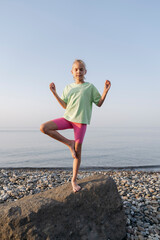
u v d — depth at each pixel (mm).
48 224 2889
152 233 3604
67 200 3176
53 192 3484
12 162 15688
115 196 3500
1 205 3297
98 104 3613
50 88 3646
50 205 3018
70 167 12945
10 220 2791
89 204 3262
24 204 3068
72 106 3475
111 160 16500
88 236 3055
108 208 3377
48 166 13797
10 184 7246
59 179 8047
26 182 7379
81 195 3273
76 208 3174
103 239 3131
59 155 19906
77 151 3408
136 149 25594
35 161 16156
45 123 3271
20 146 31391
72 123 3488
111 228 3295
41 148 27797
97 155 19500
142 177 8688
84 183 3545
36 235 2756
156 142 40312
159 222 4051
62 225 2967
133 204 4891
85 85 3609
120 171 11305
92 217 3223
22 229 2770
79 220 3109
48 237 2793
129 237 3438
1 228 2801
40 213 2902
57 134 3307
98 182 3518
